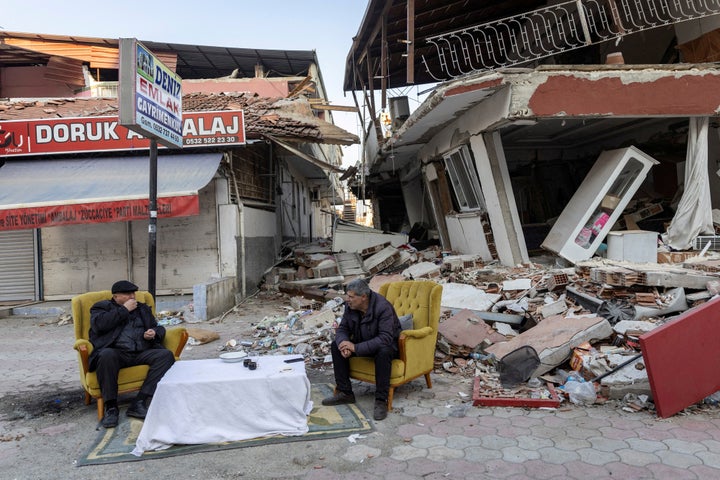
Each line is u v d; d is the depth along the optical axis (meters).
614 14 8.91
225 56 18.41
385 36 11.38
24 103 11.82
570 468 3.35
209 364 4.46
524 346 5.17
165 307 10.36
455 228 12.59
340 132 11.38
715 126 9.45
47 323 9.71
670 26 10.87
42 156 10.91
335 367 4.75
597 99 8.00
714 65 8.23
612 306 6.08
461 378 5.44
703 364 4.30
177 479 3.36
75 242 11.23
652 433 3.87
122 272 11.20
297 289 11.38
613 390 4.56
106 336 4.62
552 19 12.69
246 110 11.66
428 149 13.37
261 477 3.36
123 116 4.95
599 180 8.81
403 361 4.62
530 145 13.64
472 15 13.06
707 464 3.34
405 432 4.05
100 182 9.83
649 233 8.46
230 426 3.97
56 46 16.47
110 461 3.64
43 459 3.73
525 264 9.21
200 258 11.16
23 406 4.95
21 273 11.29
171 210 9.11
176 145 6.26
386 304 4.74
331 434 4.00
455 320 6.39
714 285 5.98
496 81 7.87
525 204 14.30
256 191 13.31
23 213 9.05
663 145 11.40
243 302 11.12
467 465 3.44
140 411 4.51
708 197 8.73
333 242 13.98
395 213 26.08
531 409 4.48
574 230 8.70
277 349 6.91
